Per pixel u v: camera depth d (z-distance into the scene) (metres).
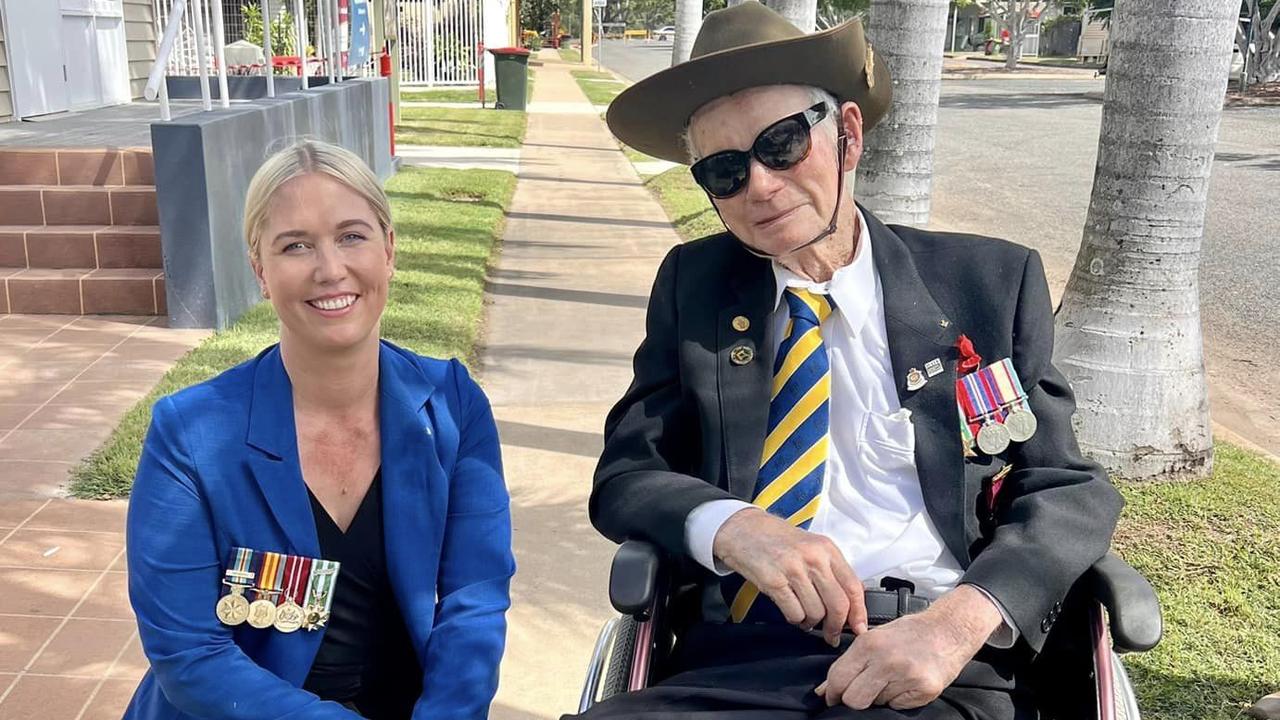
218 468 1.83
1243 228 9.81
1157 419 4.10
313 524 1.87
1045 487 2.09
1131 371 4.10
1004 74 36.09
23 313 5.96
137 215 6.32
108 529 3.68
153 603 1.82
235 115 6.04
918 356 2.15
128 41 11.42
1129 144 3.98
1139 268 4.05
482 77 20.19
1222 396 5.56
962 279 2.21
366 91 10.17
